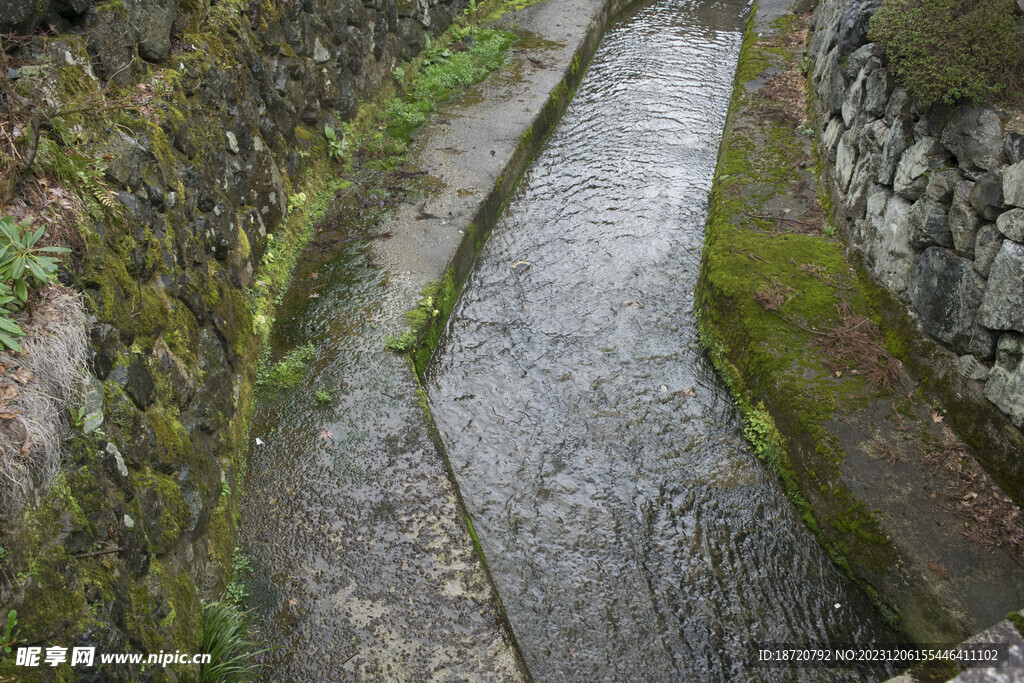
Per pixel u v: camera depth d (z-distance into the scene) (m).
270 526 4.41
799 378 5.15
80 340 3.13
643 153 8.55
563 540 4.73
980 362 4.44
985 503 4.25
